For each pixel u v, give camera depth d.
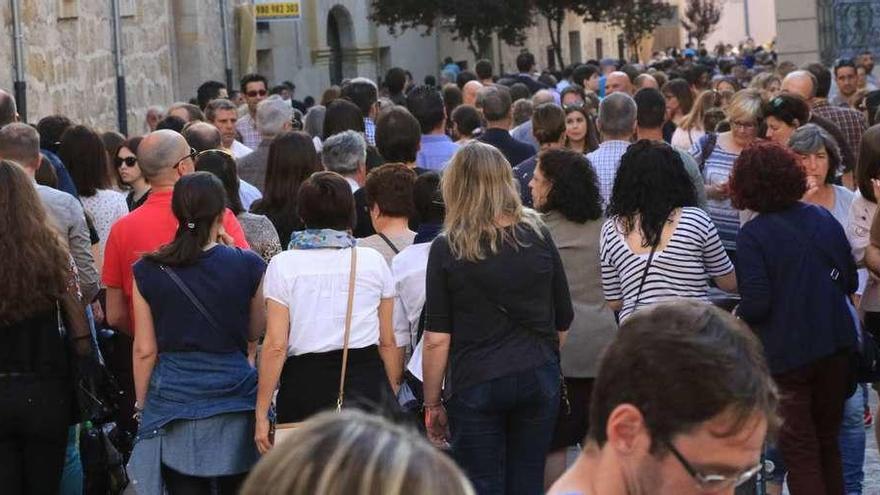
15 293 14.16
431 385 13.90
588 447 6.45
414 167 19.22
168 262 13.78
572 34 121.88
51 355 14.52
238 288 13.84
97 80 44.06
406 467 4.87
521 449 13.93
